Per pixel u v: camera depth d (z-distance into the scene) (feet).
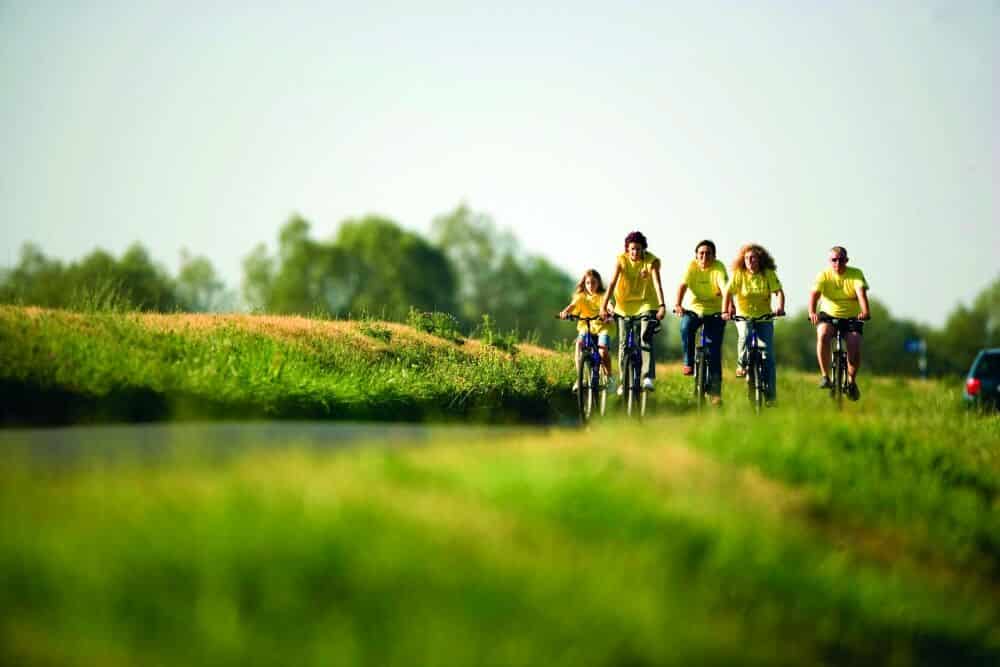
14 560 52.01
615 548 70.95
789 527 94.07
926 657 83.97
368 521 63.52
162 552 54.34
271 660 48.06
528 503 75.82
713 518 84.53
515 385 226.79
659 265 171.42
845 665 75.15
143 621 49.39
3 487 65.87
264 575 54.08
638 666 55.62
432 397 194.70
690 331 177.17
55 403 131.34
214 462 81.66
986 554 114.11
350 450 95.91
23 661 45.06
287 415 153.89
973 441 153.69
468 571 58.90
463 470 82.79
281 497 65.21
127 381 142.20
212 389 148.36
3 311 172.55
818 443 125.49
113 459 84.28
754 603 74.69
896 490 117.60
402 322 281.33
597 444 105.19
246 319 228.84
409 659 49.65
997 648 90.48
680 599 66.90
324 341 218.38
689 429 123.13
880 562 99.96
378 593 54.65
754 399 173.88
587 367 176.65
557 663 52.29
